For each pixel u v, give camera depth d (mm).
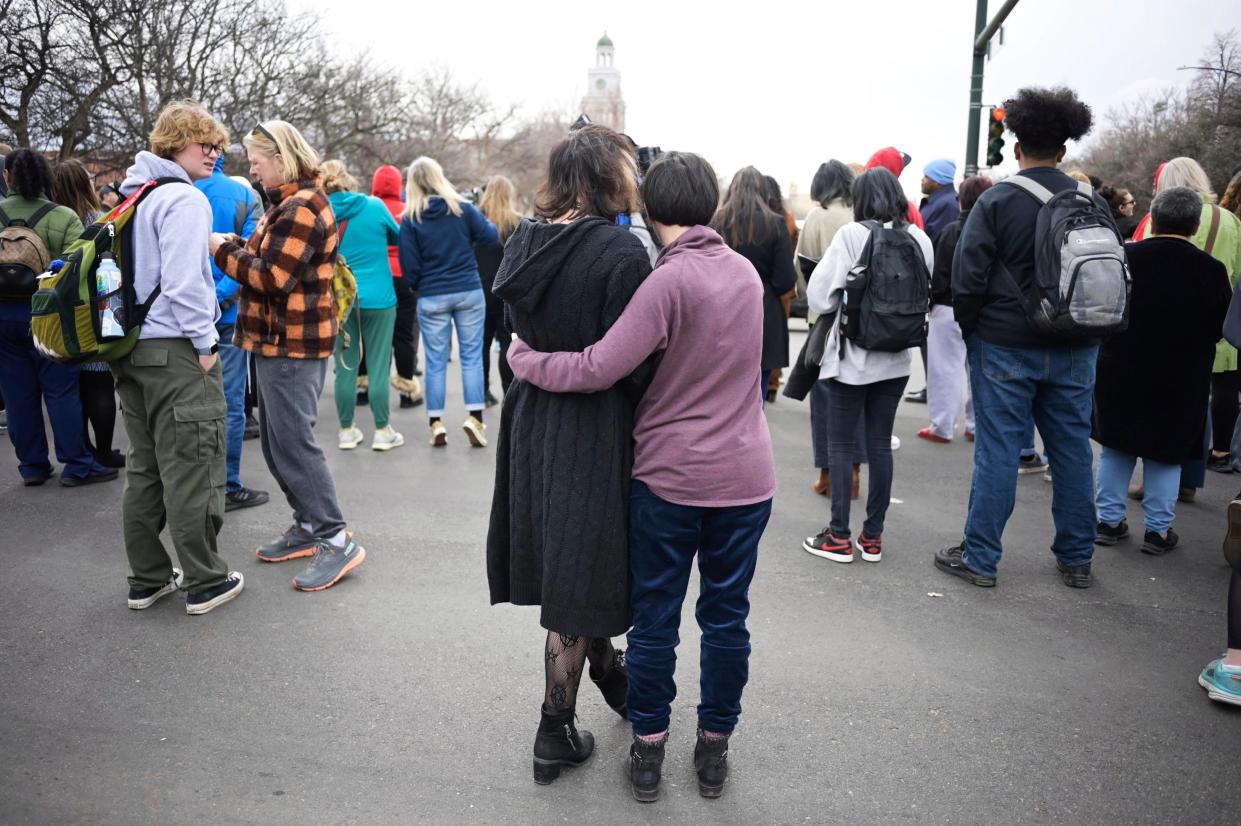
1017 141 3822
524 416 2373
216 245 3678
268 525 4598
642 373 2271
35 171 4914
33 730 2742
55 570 3980
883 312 3920
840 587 3971
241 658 3219
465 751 2684
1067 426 3879
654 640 2385
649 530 2326
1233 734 2842
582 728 2834
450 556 4246
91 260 3129
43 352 3160
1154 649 3416
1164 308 4102
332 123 22719
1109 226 3572
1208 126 25281
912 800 2494
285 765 2594
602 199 2268
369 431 6719
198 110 3377
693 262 2242
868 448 4199
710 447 2279
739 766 2639
